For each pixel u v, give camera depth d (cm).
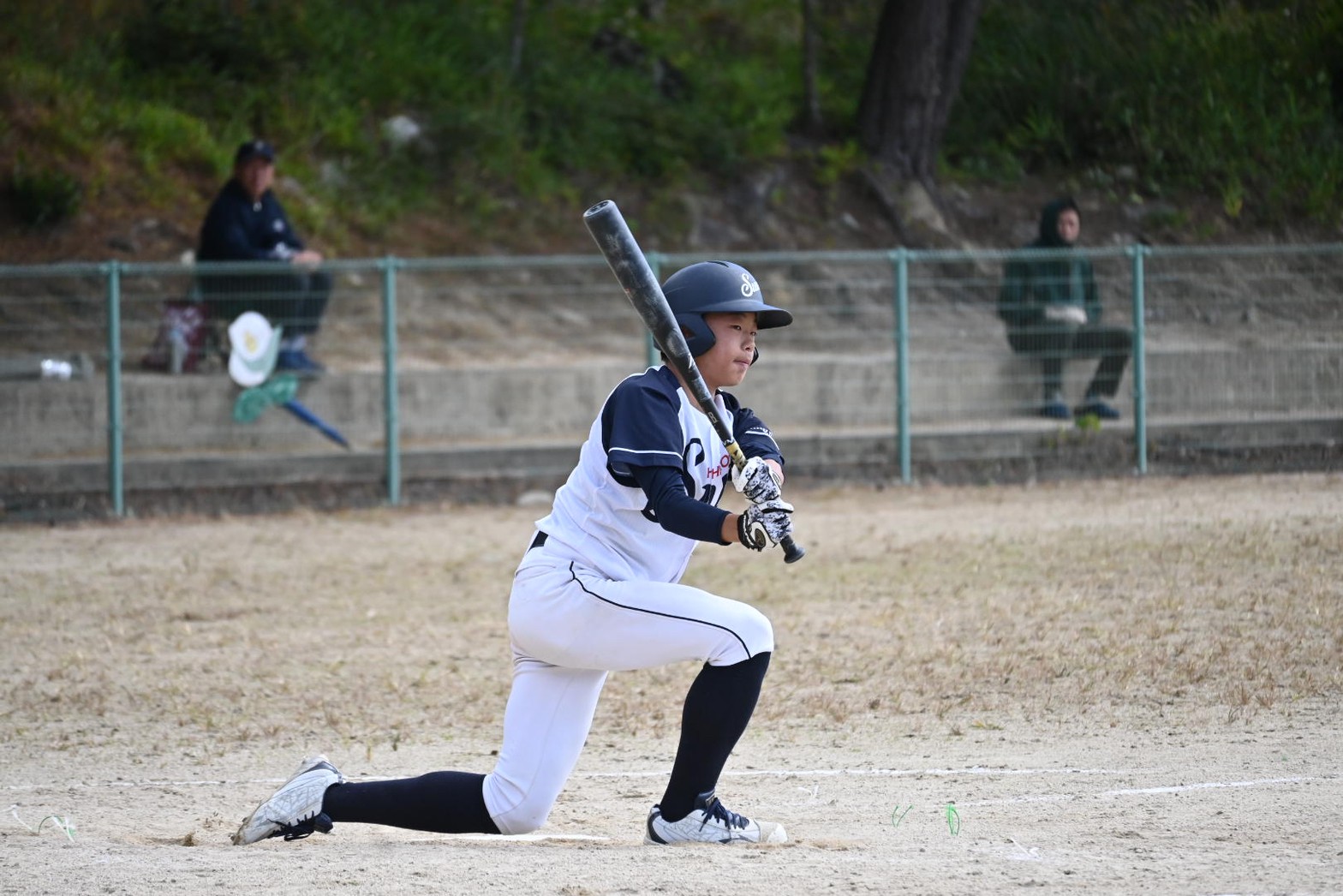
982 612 3139
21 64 6769
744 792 1972
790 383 5397
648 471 1484
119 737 2388
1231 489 4859
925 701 2491
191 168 6812
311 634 3156
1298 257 5691
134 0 7331
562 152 7681
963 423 5353
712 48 8612
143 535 4469
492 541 4266
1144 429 5272
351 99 7475
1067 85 8319
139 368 5253
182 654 2988
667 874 1451
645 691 2661
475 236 7056
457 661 2884
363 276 6575
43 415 4875
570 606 1530
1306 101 8150
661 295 1502
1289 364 5372
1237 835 1628
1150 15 8638
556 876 1447
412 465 5031
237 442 5009
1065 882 1408
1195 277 5700
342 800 1605
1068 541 3909
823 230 7488
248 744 2333
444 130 7481
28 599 3547
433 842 1688
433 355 5894
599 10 8638
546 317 6525
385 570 3869
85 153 6556
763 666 1557
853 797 1925
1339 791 1850
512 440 5291
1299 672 2544
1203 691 2459
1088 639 2845
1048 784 1959
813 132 8081
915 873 1452
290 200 6756
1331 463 5300
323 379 5119
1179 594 3206
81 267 4744
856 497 4956
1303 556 3562
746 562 3859
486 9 8375
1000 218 7750
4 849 1633
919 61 7781
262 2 7662
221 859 1555
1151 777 1970
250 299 5097
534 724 1579
